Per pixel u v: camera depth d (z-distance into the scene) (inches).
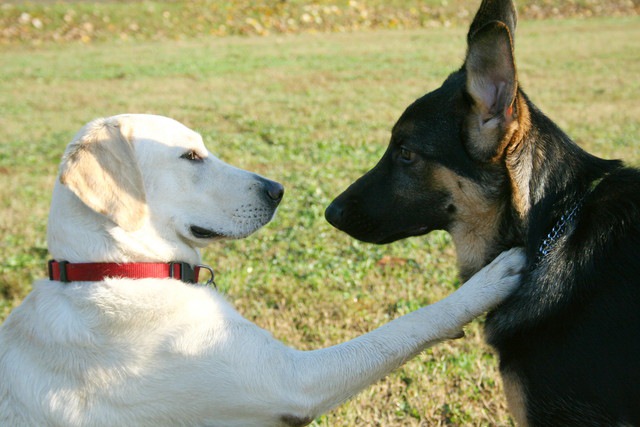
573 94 166.9
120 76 206.5
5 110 161.5
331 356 51.4
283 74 208.5
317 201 92.8
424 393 60.1
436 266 75.8
